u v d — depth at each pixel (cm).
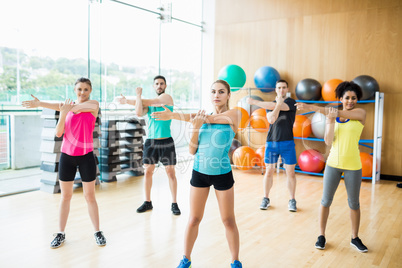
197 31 695
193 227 213
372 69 529
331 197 262
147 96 584
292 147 362
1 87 380
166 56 618
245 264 238
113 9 507
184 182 488
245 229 307
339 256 252
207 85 705
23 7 391
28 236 282
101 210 355
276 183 493
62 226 267
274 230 305
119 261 239
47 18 416
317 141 552
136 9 548
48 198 393
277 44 609
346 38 547
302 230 305
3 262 235
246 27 639
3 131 391
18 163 410
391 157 520
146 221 322
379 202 398
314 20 573
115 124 485
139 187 454
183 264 216
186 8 659
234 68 587
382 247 269
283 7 600
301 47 588
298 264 238
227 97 210
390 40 513
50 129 411
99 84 488
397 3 505
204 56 707
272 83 576
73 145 259
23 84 399
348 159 251
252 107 585
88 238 280
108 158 478
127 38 535
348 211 363
